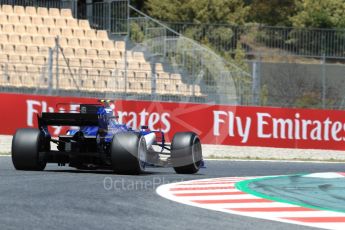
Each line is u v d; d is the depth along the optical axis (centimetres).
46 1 8788
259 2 12838
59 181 3178
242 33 8969
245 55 8856
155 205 2533
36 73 6969
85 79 6750
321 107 7425
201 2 11300
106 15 8625
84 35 8200
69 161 3628
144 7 11944
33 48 7519
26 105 5706
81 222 2091
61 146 3688
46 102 5734
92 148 3612
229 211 2475
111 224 2078
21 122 5700
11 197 2569
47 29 8038
